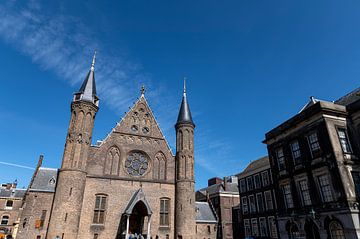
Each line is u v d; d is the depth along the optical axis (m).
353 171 24.52
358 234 21.47
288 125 30.70
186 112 45.06
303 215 26.95
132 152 39.62
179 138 42.84
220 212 57.00
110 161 37.62
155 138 41.88
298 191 28.17
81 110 37.88
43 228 31.70
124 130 40.44
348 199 22.61
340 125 26.59
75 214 31.89
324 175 25.53
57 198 32.16
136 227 35.94
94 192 34.69
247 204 50.88
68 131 36.81
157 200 37.62
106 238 32.97
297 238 27.73
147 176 38.75
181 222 36.31
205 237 42.41
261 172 48.88
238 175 54.97
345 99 31.22
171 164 40.94
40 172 36.22
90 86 40.81
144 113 43.19
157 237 35.41
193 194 38.84
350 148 25.75
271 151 33.59
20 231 30.75
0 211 63.62
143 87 45.12
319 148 26.50
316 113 27.02
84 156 35.53
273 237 43.19
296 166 28.97
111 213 34.41
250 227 48.78
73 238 30.81
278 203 31.02
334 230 23.64
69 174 33.44
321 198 25.27
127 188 36.66
